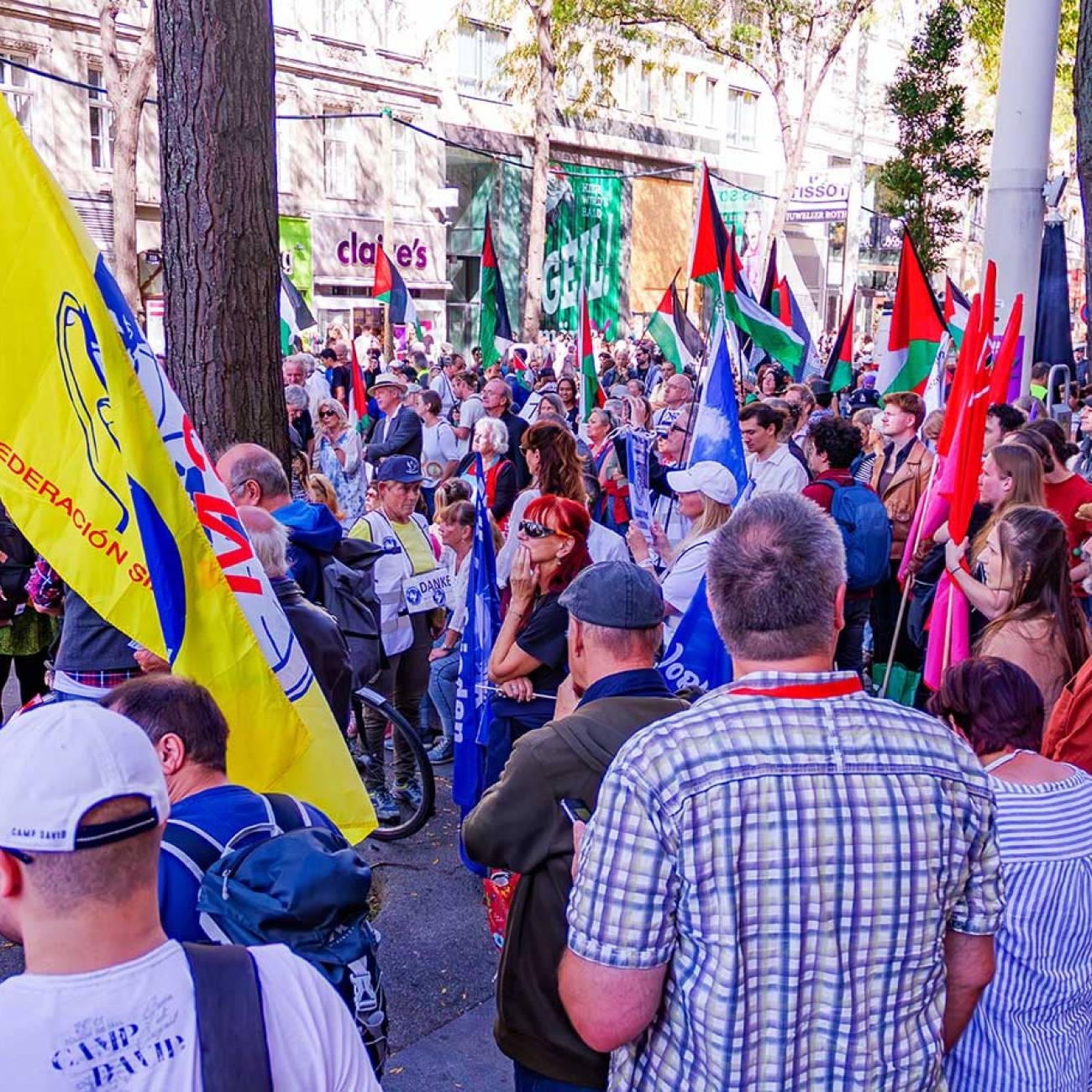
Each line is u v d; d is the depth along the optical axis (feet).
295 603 12.98
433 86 99.09
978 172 67.10
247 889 6.52
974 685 8.70
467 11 100.63
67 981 4.69
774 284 46.78
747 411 22.74
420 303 99.40
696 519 16.10
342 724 13.35
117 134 54.44
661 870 5.93
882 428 25.39
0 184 8.86
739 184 141.18
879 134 162.50
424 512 34.68
